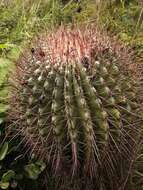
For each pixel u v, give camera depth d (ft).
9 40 11.58
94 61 7.36
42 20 12.17
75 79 7.13
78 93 7.08
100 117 7.20
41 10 13.02
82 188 8.03
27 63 7.80
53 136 7.38
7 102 8.57
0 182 8.30
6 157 8.66
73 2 13.37
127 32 11.80
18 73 7.91
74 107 7.14
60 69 7.21
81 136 7.34
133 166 8.64
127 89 7.57
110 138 7.51
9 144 8.57
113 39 8.11
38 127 7.41
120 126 7.43
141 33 11.76
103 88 7.24
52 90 7.26
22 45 10.42
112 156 7.72
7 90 8.71
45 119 7.36
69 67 7.22
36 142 7.64
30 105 7.47
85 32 7.95
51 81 7.25
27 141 7.95
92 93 7.13
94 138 7.40
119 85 7.42
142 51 10.54
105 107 7.30
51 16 12.51
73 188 8.05
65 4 13.57
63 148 7.46
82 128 7.25
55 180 8.20
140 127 7.95
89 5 12.82
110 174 7.97
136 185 8.85
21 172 8.52
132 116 7.62
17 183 8.49
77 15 12.50
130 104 7.59
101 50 7.54
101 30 8.62
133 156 8.32
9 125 8.25
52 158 7.75
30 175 8.37
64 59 7.32
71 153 7.61
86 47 7.53
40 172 8.30
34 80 7.46
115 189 8.29
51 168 8.13
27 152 8.52
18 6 13.05
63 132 7.33
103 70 7.30
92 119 7.24
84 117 7.09
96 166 7.67
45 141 7.47
